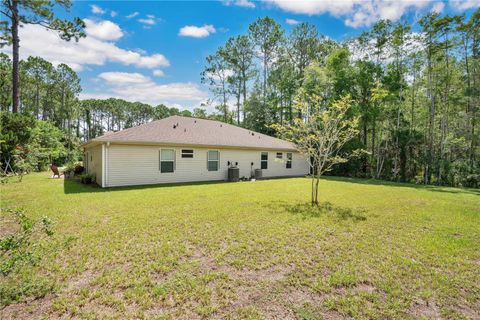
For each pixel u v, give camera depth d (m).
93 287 2.76
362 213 6.41
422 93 19.36
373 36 18.86
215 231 4.72
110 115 53.94
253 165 15.72
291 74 24.58
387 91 16.61
